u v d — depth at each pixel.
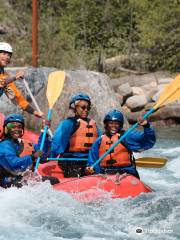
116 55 45.56
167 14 41.38
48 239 9.89
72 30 45.75
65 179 12.86
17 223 10.66
